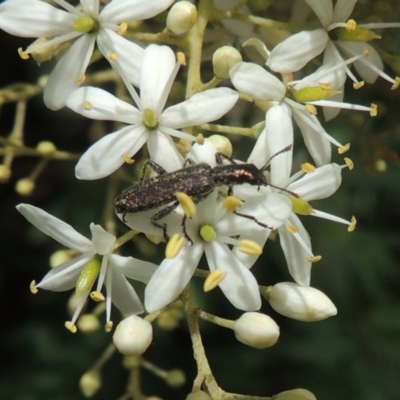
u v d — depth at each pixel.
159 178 0.07
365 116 0.09
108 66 0.10
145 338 0.07
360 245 0.11
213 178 0.07
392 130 0.09
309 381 0.11
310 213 0.07
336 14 0.07
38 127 0.11
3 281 0.12
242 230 0.07
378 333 0.11
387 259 0.11
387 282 0.11
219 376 0.11
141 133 0.07
